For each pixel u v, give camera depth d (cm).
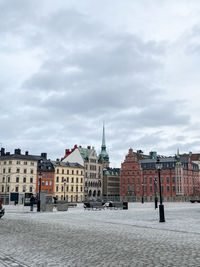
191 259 862
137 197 8769
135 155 12775
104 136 17675
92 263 838
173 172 11919
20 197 8088
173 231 1531
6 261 869
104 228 1691
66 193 10306
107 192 13438
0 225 1858
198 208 4531
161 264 809
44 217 2580
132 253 966
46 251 1012
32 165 9331
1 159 9206
